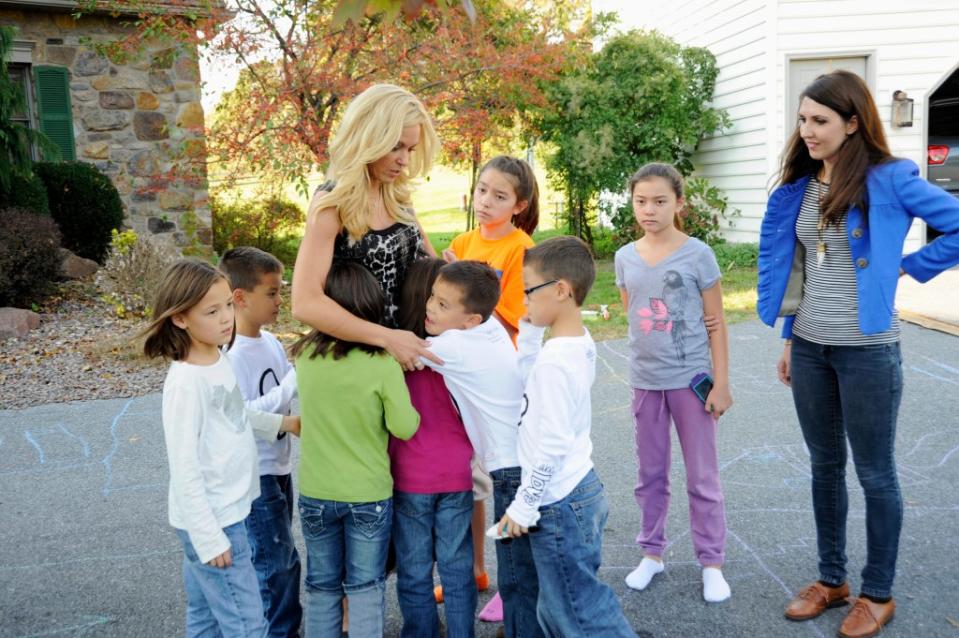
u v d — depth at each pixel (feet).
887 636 8.43
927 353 19.76
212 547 6.83
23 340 24.16
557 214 43.86
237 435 7.33
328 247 7.35
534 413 7.14
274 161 26.81
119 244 28.45
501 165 9.45
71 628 9.32
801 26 31.86
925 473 12.95
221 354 7.47
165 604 9.85
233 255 8.36
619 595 9.61
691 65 36.58
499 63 29.22
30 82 34.91
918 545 10.50
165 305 6.93
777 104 32.37
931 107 32.07
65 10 34.27
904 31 31.40
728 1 35.29
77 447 15.80
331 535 7.62
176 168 30.48
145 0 30.09
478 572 9.82
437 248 45.06
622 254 10.18
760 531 11.22
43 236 27.61
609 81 35.76
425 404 7.86
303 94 27.55
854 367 8.45
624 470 13.73
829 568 9.10
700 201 36.83
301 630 9.09
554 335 7.42
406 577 7.78
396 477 7.80
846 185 8.20
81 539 11.75
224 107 29.58
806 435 9.15
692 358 9.57
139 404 18.47
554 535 7.11
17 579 10.54
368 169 7.48
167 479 14.08
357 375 7.35
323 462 7.48
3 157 28.53
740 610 9.18
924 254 8.18
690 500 9.62
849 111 8.17
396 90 7.33
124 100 35.76
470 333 7.55
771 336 22.62
